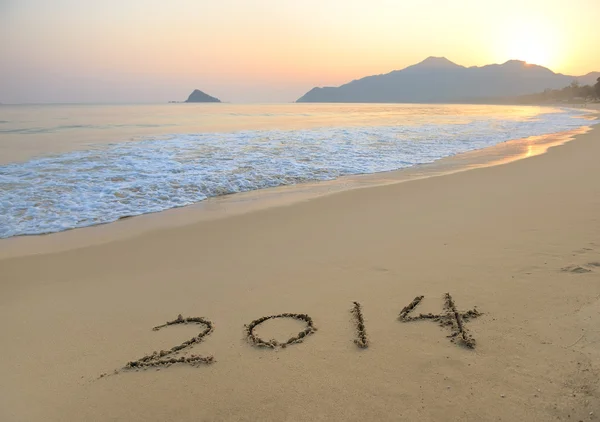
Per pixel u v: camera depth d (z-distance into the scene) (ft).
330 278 16.22
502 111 241.55
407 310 13.32
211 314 13.93
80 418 9.46
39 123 119.85
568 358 10.14
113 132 84.74
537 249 17.56
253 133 78.07
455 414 8.79
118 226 25.50
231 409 9.43
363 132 81.35
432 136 74.33
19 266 19.25
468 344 11.14
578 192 28.14
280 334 12.45
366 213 25.89
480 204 26.45
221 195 33.30
